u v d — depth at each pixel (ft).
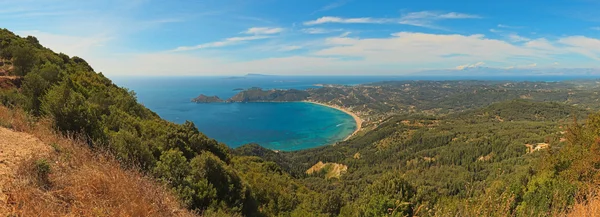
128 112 77.92
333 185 201.26
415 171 226.38
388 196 26.78
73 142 21.06
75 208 11.97
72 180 14.06
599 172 31.94
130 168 19.98
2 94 38.14
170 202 18.38
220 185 50.34
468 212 18.26
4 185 12.41
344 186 186.50
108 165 16.84
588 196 17.90
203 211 32.71
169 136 70.28
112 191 13.67
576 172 35.32
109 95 80.33
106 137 30.99
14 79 57.88
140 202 14.01
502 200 18.92
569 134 63.62
